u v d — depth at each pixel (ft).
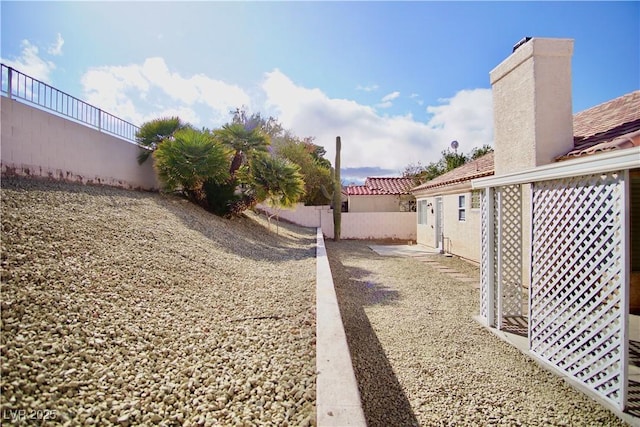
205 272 18.42
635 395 10.85
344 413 7.04
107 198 25.45
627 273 10.15
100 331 9.78
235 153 41.81
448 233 43.27
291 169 42.29
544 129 22.29
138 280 14.26
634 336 15.96
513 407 10.32
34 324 9.07
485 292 17.74
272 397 8.09
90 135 28.50
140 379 8.20
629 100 26.22
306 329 12.44
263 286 18.33
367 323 17.58
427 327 17.06
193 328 11.53
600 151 18.03
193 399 7.75
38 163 23.15
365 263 36.86
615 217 10.53
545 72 22.44
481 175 33.09
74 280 12.18
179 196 39.42
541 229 13.96
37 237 14.32
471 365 13.08
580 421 9.66
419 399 10.71
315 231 62.18
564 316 12.52
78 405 6.93
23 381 7.11
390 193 78.79
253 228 43.50
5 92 20.88
